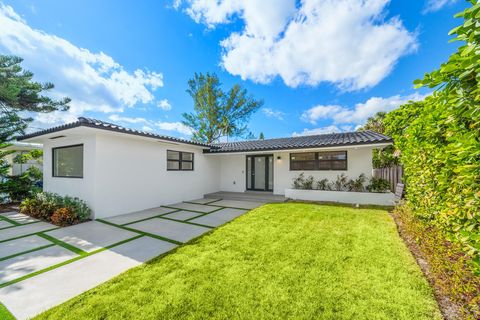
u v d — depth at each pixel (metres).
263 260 3.39
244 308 2.29
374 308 2.25
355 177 9.17
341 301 2.37
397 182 8.34
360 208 7.34
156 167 8.22
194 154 10.23
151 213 7.04
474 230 1.72
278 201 8.97
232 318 2.16
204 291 2.59
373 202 8.10
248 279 2.84
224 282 2.78
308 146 8.45
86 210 6.10
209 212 7.16
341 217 6.05
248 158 11.68
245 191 11.66
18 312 2.29
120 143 6.95
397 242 4.04
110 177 6.63
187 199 9.70
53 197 6.77
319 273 2.96
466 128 1.86
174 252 3.79
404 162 4.88
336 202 8.63
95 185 6.25
